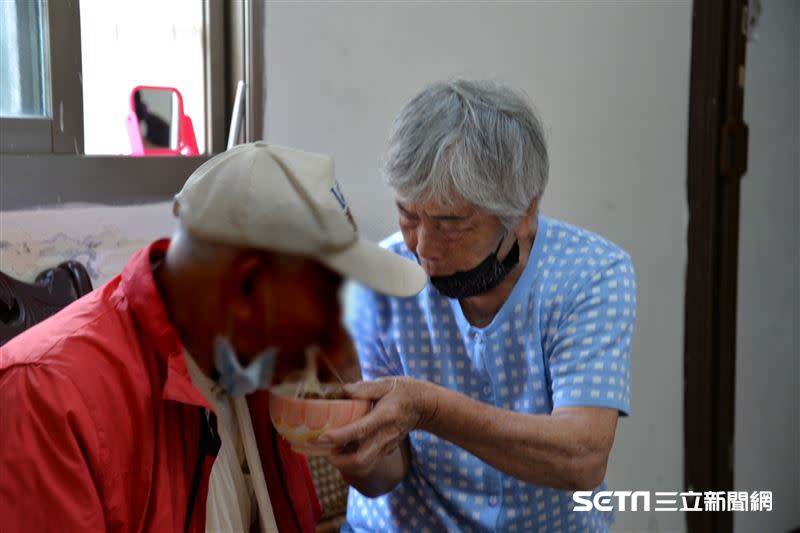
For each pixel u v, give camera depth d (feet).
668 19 8.90
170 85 6.11
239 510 3.91
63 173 5.24
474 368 4.64
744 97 9.77
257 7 5.97
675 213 9.37
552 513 4.73
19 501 3.11
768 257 10.68
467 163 3.72
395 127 3.98
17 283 4.82
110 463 3.26
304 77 6.27
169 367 3.26
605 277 4.47
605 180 8.52
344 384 3.64
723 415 9.99
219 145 6.26
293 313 3.02
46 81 5.36
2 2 5.20
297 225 2.95
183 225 3.06
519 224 4.10
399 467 4.70
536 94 7.72
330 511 6.01
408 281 3.30
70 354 3.24
